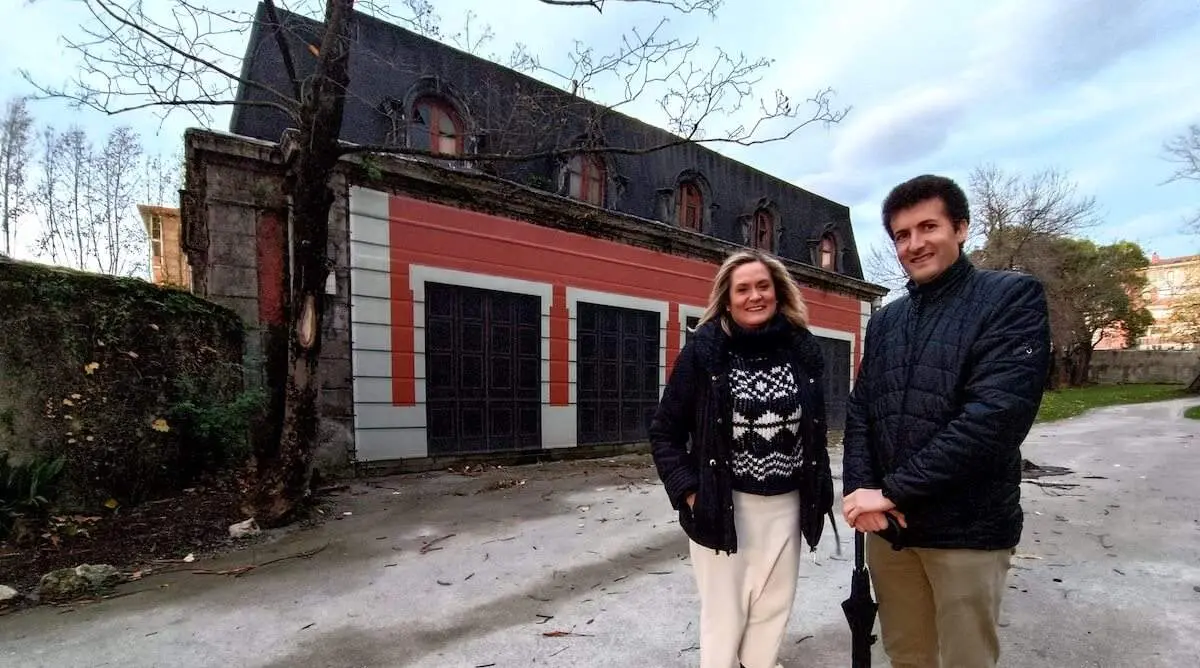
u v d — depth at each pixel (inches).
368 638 109.7
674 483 82.4
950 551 66.9
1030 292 65.7
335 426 265.4
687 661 100.7
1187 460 317.7
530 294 331.6
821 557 153.9
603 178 393.7
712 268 437.1
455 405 303.0
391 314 280.8
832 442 438.9
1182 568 142.4
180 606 123.6
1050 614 116.0
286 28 194.2
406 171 278.7
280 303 255.6
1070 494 227.9
